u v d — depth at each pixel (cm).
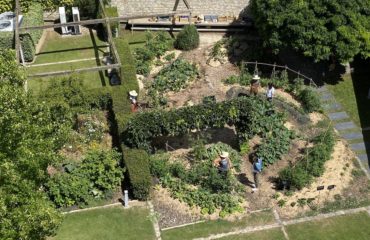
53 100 2730
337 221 2544
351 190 2692
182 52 3619
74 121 2922
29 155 1917
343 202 2630
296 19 3094
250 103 2742
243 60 3491
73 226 2495
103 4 3741
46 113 2148
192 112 2675
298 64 3484
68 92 2912
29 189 1909
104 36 3766
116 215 2555
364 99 3278
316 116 3108
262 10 3222
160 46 3575
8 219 1812
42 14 3741
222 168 2652
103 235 2458
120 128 2783
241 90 3234
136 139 2652
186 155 2814
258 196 2641
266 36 3247
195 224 2514
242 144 2827
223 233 2477
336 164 2814
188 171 2692
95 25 3847
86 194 2603
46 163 2047
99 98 3011
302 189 2672
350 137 3020
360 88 3359
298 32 3092
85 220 2528
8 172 1839
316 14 3127
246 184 2692
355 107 3219
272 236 2464
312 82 3306
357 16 3136
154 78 3362
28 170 1938
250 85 3288
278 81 3275
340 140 2983
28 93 2177
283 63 3478
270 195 2647
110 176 2631
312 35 3084
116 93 3020
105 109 3059
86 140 2886
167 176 2683
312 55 3127
